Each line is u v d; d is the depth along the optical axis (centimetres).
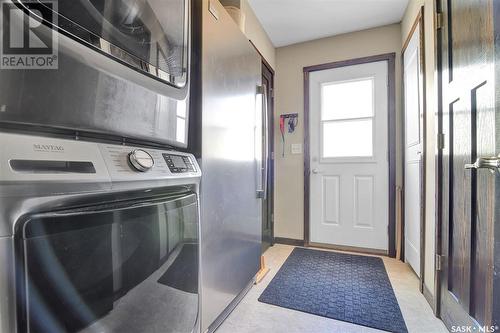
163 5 93
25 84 51
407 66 232
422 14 184
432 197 167
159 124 89
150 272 76
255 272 181
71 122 60
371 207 268
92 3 65
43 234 50
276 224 305
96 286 60
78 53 61
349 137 279
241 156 157
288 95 302
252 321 146
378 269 222
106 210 63
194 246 99
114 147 71
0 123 48
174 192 90
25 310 47
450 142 139
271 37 285
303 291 181
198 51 118
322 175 289
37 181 49
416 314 154
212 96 126
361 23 259
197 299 101
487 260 101
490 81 99
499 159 88
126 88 75
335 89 285
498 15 93
